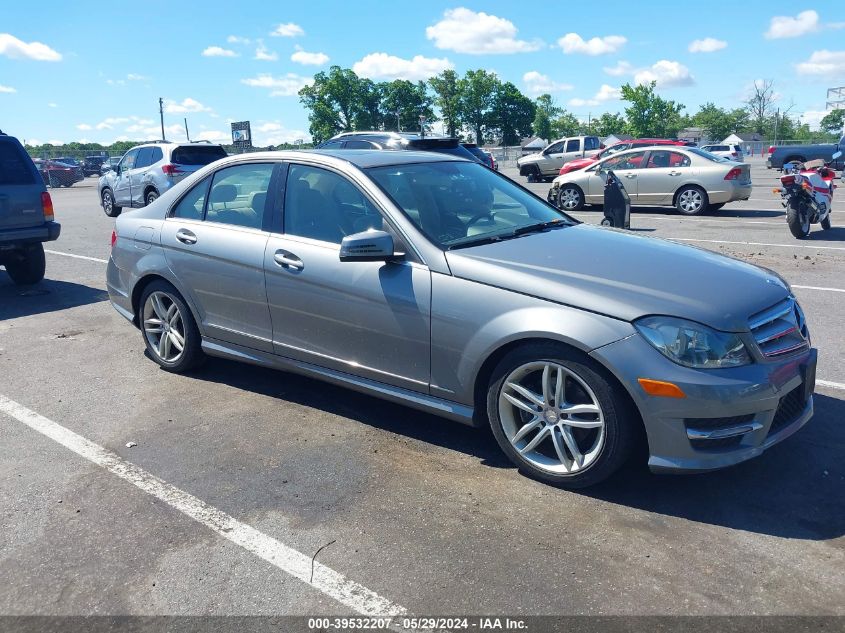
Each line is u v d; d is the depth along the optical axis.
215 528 3.36
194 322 5.20
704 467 3.26
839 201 17.02
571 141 29.53
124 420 4.62
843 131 32.81
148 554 3.17
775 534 3.19
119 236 5.62
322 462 3.98
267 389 5.11
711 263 3.88
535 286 3.54
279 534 3.29
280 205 4.59
